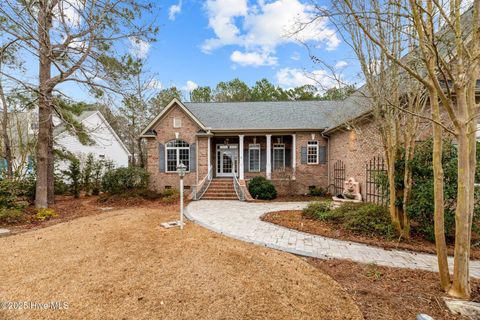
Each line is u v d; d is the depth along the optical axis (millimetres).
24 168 13297
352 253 5289
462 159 3303
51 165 11492
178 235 6328
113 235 6207
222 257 4801
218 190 14031
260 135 16578
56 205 11516
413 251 5477
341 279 4043
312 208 8656
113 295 3445
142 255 4906
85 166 17266
